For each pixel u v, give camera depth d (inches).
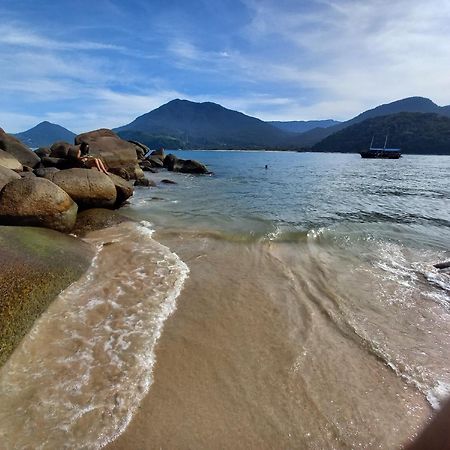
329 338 211.6
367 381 175.5
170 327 215.2
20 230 295.0
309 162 2839.6
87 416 144.2
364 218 549.3
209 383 169.2
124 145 954.1
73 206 388.2
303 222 499.5
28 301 207.9
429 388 171.9
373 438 142.4
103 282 267.3
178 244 374.6
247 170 1705.2
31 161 871.7
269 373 178.2
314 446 137.9
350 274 308.8
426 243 411.5
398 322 232.4
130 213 519.8
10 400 148.3
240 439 139.5
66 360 177.0
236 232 422.0
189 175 1253.1
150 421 144.9
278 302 253.3
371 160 3440.0
